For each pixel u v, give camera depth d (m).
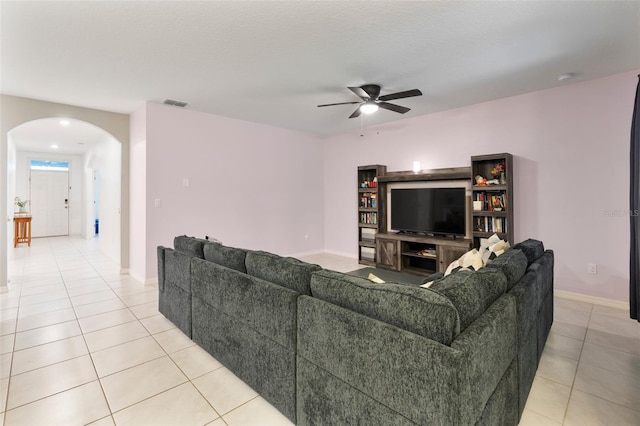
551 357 2.37
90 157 7.73
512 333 1.55
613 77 3.33
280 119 5.15
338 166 6.32
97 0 2.06
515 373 1.59
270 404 1.83
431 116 4.84
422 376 1.13
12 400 1.84
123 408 1.79
